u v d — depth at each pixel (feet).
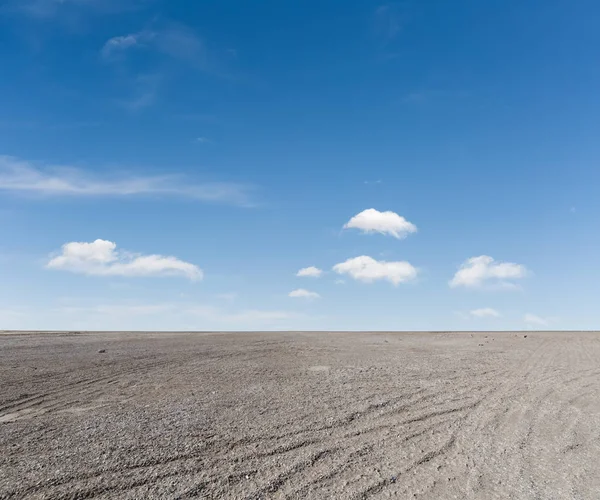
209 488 19.42
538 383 45.65
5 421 29.19
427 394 38.99
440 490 20.07
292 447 24.68
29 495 18.44
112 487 19.26
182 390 39.37
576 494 20.01
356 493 19.47
